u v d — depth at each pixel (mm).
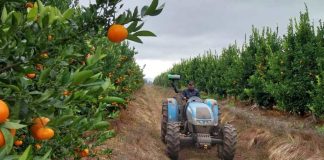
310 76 13281
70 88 1655
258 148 9641
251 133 10766
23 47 1500
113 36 1529
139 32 1573
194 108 8516
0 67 1510
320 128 10891
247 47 19969
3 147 1248
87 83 1711
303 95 13438
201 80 29531
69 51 1771
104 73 4898
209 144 7969
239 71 19672
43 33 1532
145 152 8375
